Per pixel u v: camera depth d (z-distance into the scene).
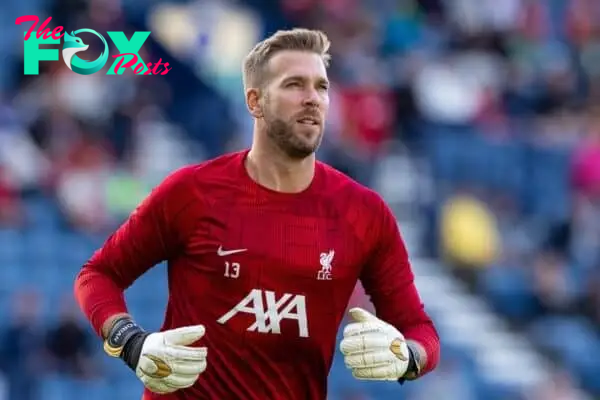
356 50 61.94
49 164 50.12
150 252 16.98
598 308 51.16
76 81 52.38
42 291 46.41
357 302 44.44
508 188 57.62
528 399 47.53
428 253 53.41
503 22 67.69
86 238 48.72
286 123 16.48
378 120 56.25
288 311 16.58
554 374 47.84
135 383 42.81
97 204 49.38
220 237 16.59
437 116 59.72
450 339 49.78
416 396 45.38
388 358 16.08
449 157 57.38
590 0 68.94
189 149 56.34
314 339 16.70
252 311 16.53
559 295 51.31
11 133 51.06
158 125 56.22
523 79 63.38
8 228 48.09
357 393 43.38
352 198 17.03
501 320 50.91
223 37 61.28
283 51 16.67
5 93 56.38
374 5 66.44
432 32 66.25
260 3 63.28
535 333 50.47
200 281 16.66
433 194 54.72
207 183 16.78
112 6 56.75
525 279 51.81
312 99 16.52
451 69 62.56
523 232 53.81
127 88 54.06
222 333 16.56
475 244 52.06
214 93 58.69
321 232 16.77
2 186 48.59
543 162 57.97
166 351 15.55
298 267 16.59
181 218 16.73
